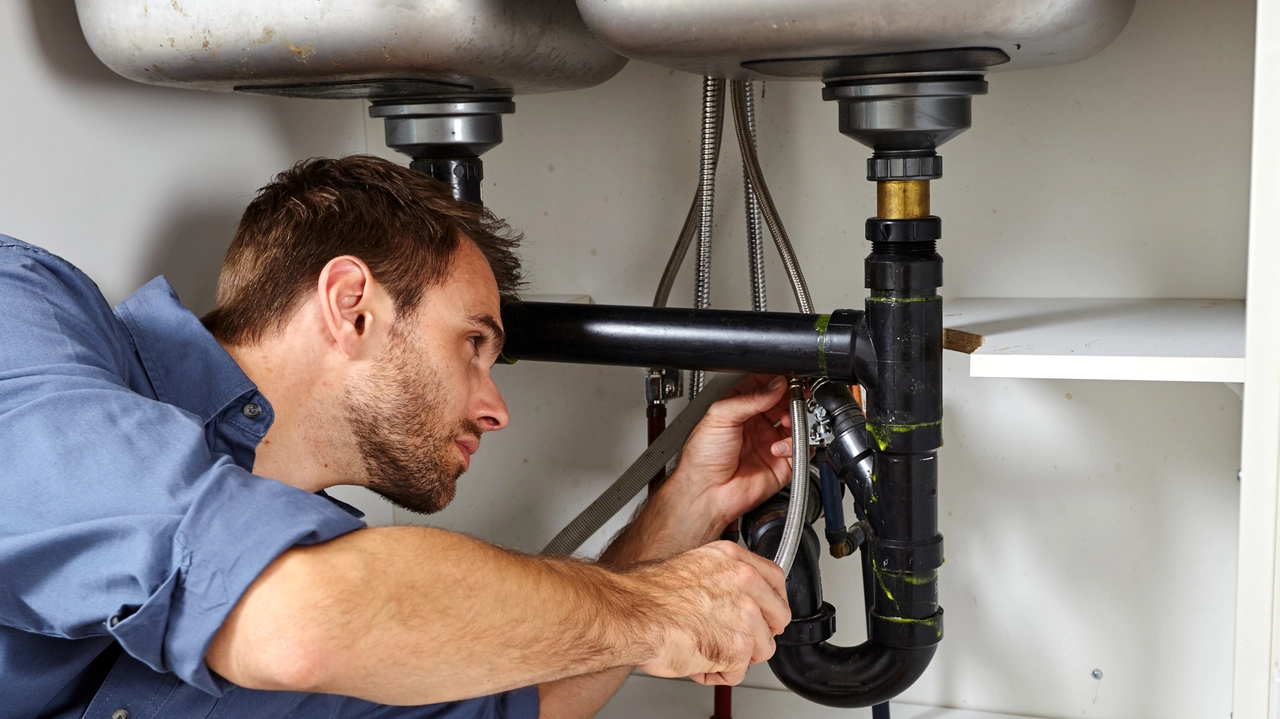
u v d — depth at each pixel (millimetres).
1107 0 669
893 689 890
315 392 767
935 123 762
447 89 890
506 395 1308
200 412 729
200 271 1078
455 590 587
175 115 1036
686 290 1221
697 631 719
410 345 770
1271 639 703
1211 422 1090
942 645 1219
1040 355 781
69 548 533
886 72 746
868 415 847
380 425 772
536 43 827
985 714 1209
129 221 982
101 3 820
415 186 821
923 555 848
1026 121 1079
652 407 1095
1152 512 1124
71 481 549
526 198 1252
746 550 802
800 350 851
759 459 1030
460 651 588
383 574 560
